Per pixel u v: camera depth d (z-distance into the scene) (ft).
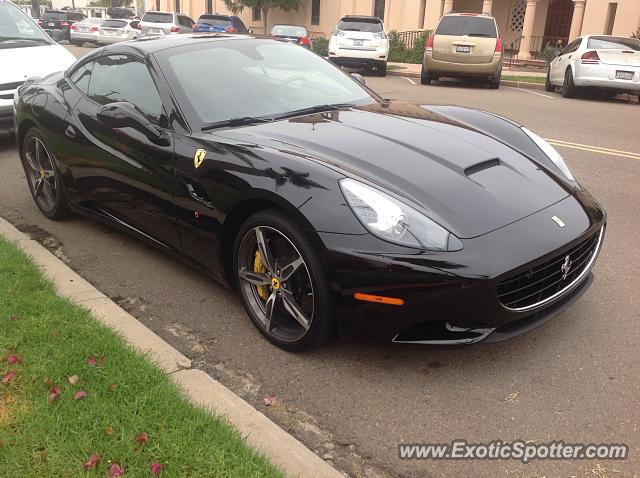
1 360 8.96
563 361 9.90
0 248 12.98
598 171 21.91
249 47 14.02
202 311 11.55
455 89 48.42
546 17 80.38
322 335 9.52
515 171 10.66
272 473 7.09
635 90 42.27
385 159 10.09
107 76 13.87
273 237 9.96
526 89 50.72
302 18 102.32
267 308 10.28
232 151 10.40
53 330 9.73
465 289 8.44
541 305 9.36
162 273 13.11
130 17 114.42
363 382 9.40
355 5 93.30
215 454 7.26
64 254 14.07
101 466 7.04
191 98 11.88
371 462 7.84
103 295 11.60
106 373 8.71
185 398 8.41
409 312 8.68
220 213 10.44
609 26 66.03
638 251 14.53
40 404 8.01
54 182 15.60
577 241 9.58
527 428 8.41
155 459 7.16
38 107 15.25
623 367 9.76
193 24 88.79
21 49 24.11
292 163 9.64
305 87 13.42
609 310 11.55
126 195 12.76
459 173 10.03
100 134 13.05
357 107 13.10
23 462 7.07
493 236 8.88
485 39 48.44
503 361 9.90
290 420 8.61
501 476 7.59
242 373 9.66
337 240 8.86
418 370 9.68
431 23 82.38
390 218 8.77
